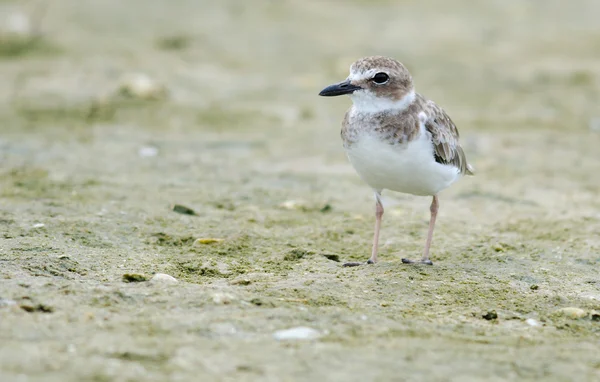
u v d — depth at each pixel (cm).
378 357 761
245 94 2191
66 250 1051
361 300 936
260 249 1128
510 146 1839
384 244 1189
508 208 1391
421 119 1037
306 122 1991
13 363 705
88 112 1942
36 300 858
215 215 1274
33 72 2238
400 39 2825
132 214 1236
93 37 2600
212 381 695
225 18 2964
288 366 730
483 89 2333
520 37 2895
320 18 3056
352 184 1516
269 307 889
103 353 736
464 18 3139
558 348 821
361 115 1051
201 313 855
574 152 1803
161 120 1936
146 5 3017
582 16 3183
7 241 1066
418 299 957
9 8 2812
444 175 1064
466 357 777
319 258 1099
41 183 1385
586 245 1192
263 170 1588
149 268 1018
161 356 738
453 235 1234
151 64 2386
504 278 1048
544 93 2311
